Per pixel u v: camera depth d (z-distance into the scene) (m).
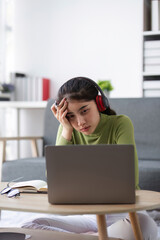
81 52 3.94
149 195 1.25
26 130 4.14
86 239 1.31
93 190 1.11
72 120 1.50
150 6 3.46
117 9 3.78
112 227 1.47
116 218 1.64
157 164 2.52
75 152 1.10
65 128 1.56
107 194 1.11
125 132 1.55
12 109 4.19
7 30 4.19
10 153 4.19
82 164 1.10
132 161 1.09
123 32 3.76
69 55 3.99
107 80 3.60
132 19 3.72
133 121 2.99
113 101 3.07
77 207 1.08
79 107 1.43
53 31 4.06
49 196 1.12
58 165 1.11
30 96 3.91
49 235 1.35
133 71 3.72
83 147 1.10
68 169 1.11
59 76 4.04
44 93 3.93
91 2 3.89
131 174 1.10
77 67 3.96
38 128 4.11
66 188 1.11
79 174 1.11
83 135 1.68
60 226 1.55
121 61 3.77
